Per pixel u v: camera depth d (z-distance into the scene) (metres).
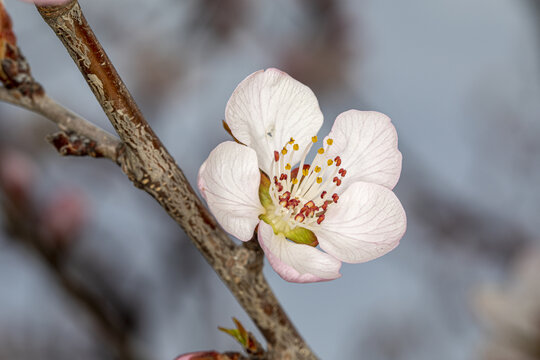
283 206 0.21
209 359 0.21
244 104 0.21
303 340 0.21
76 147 0.20
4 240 0.27
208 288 0.28
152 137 0.20
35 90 0.21
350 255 0.20
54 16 0.19
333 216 0.21
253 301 0.20
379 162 0.21
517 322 0.25
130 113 0.20
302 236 0.21
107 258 0.28
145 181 0.20
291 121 0.21
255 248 0.20
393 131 0.21
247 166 0.20
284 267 0.20
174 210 0.20
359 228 0.20
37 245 0.27
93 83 0.19
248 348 0.21
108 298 0.27
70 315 0.27
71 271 0.27
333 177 0.21
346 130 0.21
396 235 0.20
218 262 0.20
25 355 0.28
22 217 0.27
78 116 0.21
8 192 0.27
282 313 0.21
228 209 0.20
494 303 0.25
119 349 0.26
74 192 0.28
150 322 0.28
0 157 0.28
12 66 0.21
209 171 0.20
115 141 0.21
